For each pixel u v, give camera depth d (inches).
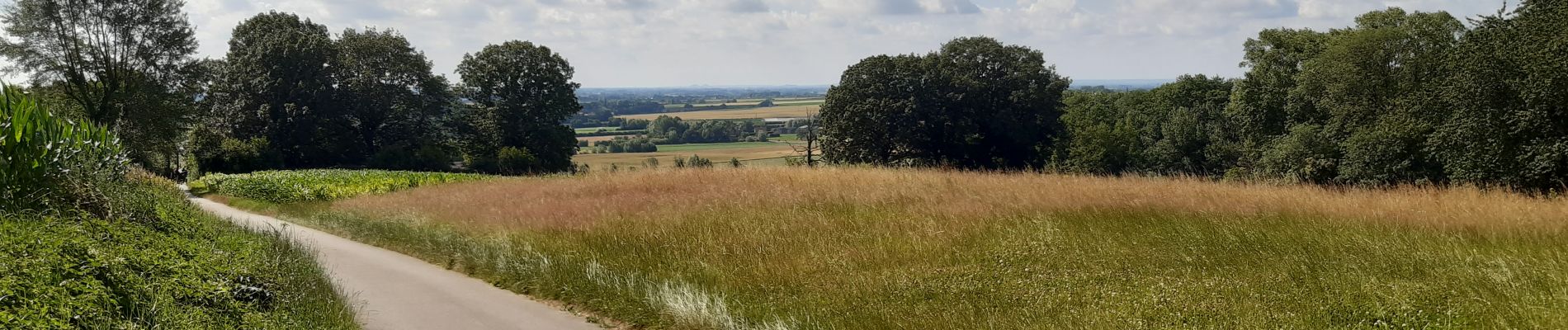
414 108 2655.0
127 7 1754.4
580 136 6141.7
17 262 226.2
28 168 377.1
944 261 354.6
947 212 472.4
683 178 732.7
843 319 269.7
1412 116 1269.7
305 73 2367.1
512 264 384.5
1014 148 2358.5
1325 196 493.4
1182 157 2348.7
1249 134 1946.4
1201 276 309.3
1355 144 1402.6
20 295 199.3
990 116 2287.2
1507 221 380.2
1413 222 390.6
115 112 1731.1
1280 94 1777.8
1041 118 2298.2
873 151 2247.8
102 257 256.7
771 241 402.0
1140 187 544.1
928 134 2262.6
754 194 580.7
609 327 292.0
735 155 4261.8
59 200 382.6
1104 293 283.1
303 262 369.7
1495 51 1024.2
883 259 359.9
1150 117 2711.6
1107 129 2416.3
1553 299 246.5
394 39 2610.7
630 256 385.4
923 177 665.6
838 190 589.0
